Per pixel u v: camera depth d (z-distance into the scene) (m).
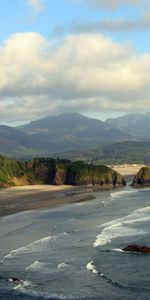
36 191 169.75
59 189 177.88
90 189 177.88
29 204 130.88
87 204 127.88
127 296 48.34
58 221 98.00
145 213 105.75
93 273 56.56
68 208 119.88
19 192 166.62
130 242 72.88
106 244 72.06
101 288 51.09
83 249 69.25
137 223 90.69
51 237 79.44
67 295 48.97
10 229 89.75
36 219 101.94
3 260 64.00
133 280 53.50
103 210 114.06
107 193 161.12
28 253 67.81
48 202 135.00
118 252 66.56
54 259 63.78
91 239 76.44
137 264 60.03
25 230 88.06
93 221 96.31
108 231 82.88
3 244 75.50
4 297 48.66
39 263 61.75
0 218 105.12
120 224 90.12
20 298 48.28
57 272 57.38
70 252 67.62
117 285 51.84
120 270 57.59
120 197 145.50
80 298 48.06
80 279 54.41
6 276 56.06
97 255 65.25
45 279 54.69
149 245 70.56
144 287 50.97
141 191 165.38
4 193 163.12
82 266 59.75
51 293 49.62
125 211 110.81
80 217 103.06
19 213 112.50
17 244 75.00
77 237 78.75
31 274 56.84
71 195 154.62
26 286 52.06
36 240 77.50
